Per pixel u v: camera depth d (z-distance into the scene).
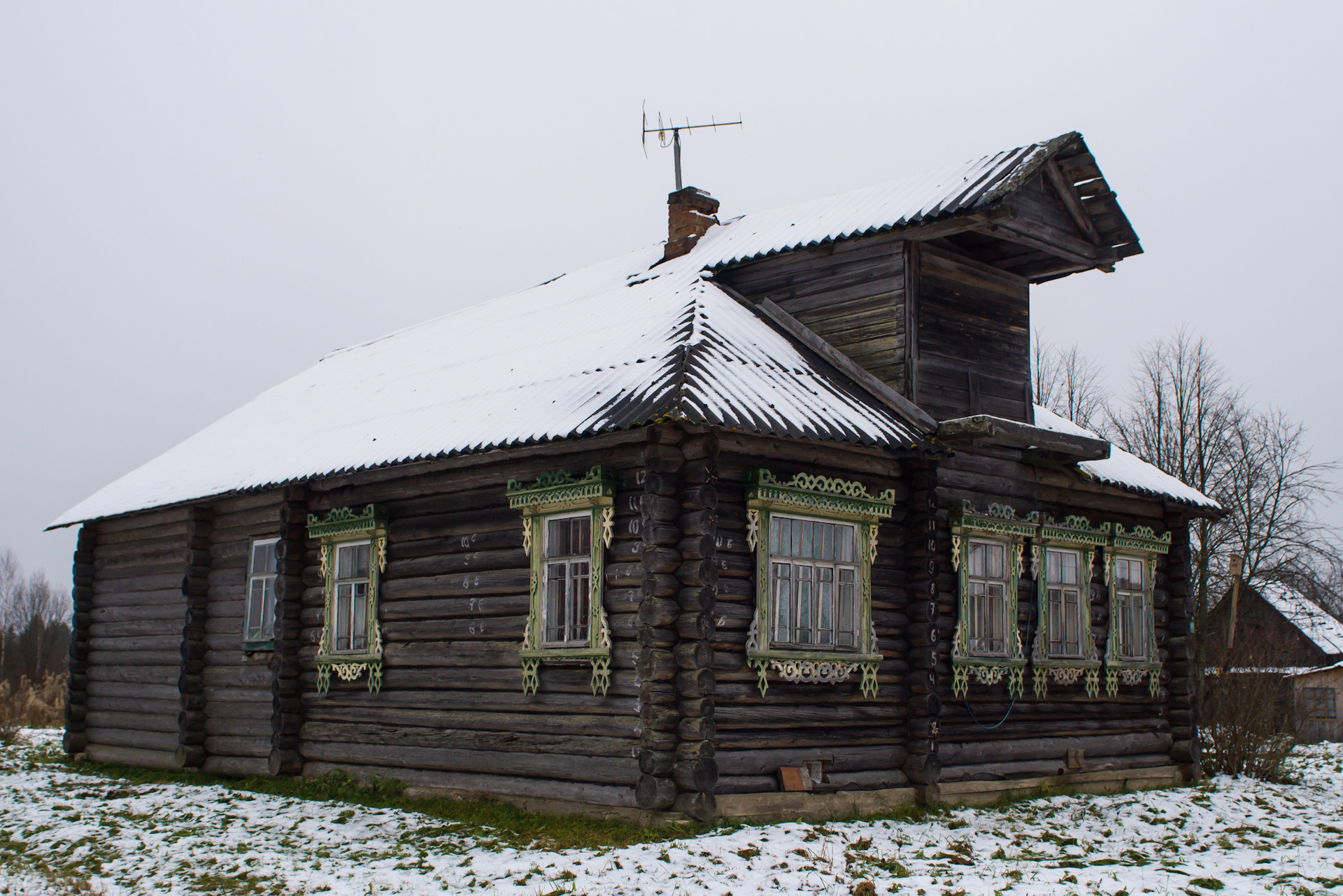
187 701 18.03
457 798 13.95
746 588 12.66
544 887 9.94
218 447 20.02
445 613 14.41
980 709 15.00
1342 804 16.86
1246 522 28.45
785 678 12.79
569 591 13.14
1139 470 18.53
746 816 12.19
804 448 13.40
